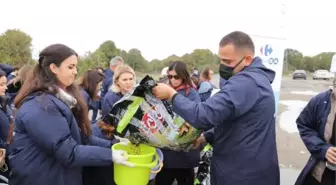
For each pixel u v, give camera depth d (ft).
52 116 5.84
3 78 10.93
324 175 7.95
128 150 7.34
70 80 6.46
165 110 6.88
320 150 7.81
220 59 6.85
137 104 6.75
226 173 6.66
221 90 6.30
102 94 20.98
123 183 6.76
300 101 51.49
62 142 5.87
